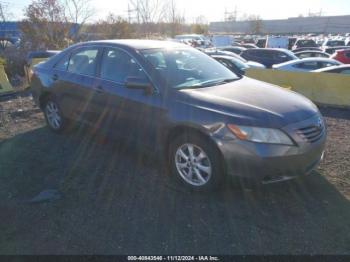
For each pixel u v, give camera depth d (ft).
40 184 12.21
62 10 64.44
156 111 11.96
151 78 12.43
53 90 17.02
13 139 17.21
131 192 11.55
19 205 10.82
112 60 14.19
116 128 13.88
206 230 9.45
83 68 15.51
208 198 11.09
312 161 10.78
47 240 9.11
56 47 62.08
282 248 8.69
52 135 17.63
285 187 11.72
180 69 13.26
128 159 14.24
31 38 60.64
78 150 15.33
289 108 10.93
